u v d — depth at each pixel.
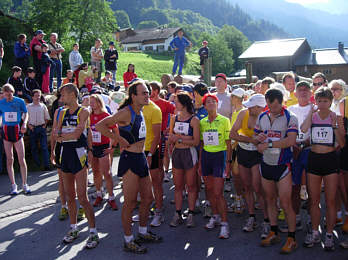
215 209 4.93
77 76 11.39
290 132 3.97
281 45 60.59
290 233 4.15
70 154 4.33
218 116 4.70
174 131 4.89
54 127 4.70
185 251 4.24
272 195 4.23
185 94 4.80
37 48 10.37
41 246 4.43
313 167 4.14
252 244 4.40
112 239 4.61
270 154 4.07
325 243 4.16
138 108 4.11
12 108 6.32
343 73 56.25
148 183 4.30
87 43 34.41
